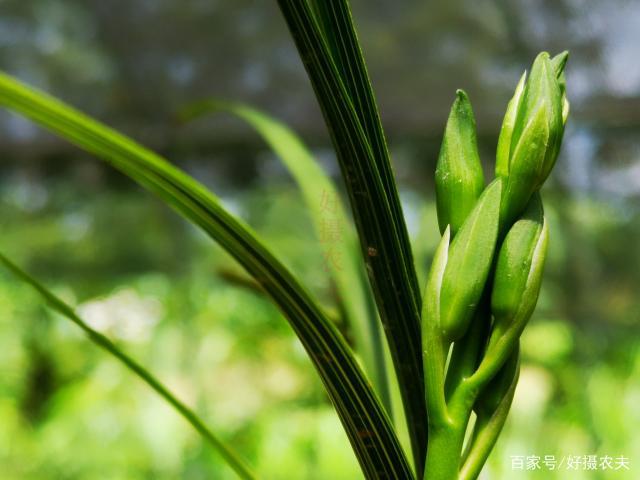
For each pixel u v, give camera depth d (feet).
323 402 2.48
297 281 0.81
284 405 4.54
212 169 4.10
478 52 3.12
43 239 4.68
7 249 4.73
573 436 3.39
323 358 0.84
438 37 3.07
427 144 3.74
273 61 3.40
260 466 3.84
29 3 3.11
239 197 4.42
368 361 1.03
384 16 2.98
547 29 2.98
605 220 3.91
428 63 3.21
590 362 4.06
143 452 4.24
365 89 0.86
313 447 3.79
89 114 3.77
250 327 5.08
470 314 0.81
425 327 0.82
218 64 3.42
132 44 3.30
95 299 5.31
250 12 3.11
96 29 3.27
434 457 0.82
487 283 0.83
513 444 3.12
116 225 4.64
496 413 0.83
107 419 4.43
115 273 4.86
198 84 3.56
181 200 0.82
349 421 0.85
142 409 4.48
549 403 3.88
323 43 0.81
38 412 5.38
